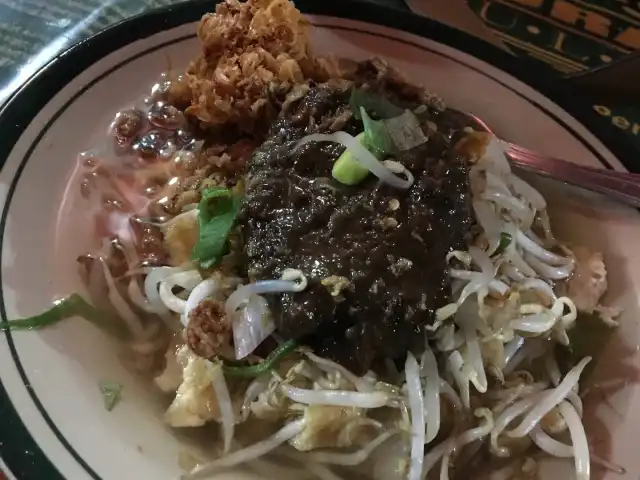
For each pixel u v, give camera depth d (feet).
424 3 0.89
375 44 0.78
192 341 0.56
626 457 0.56
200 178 0.68
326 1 0.78
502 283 0.64
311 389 0.57
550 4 0.89
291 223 0.58
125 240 0.63
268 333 0.57
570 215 0.74
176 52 0.73
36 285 0.55
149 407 0.55
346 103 0.65
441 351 0.61
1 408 0.46
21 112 0.61
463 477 0.58
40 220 0.59
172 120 0.71
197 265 0.63
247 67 0.69
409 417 0.57
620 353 0.64
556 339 0.66
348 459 0.58
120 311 0.60
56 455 0.46
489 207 0.68
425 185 0.60
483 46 0.80
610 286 0.69
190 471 0.53
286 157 0.61
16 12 0.77
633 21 0.89
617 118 0.82
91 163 0.65
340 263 0.55
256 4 0.72
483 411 0.60
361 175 0.59
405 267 0.56
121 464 0.49
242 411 0.58
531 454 0.60
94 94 0.67
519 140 0.76
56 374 0.51
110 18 0.79
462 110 0.77
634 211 0.71
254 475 0.56
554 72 0.82
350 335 0.55
